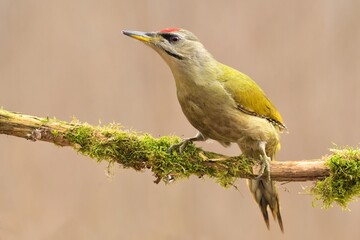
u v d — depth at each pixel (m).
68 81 14.36
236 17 14.59
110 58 14.48
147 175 13.80
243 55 14.46
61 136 8.97
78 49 14.52
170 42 9.63
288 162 9.21
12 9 14.58
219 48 14.48
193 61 9.53
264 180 9.45
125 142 9.01
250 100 9.64
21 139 13.78
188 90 9.59
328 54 14.42
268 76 14.36
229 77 9.66
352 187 8.88
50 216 13.34
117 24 14.62
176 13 14.66
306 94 14.23
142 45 14.50
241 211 13.80
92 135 9.00
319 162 9.02
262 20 14.57
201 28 14.57
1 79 14.28
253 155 9.88
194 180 13.84
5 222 13.06
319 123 14.08
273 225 13.70
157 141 9.14
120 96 14.31
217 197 13.83
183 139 9.27
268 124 9.81
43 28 14.55
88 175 13.75
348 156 8.88
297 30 14.52
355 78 14.26
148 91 14.34
